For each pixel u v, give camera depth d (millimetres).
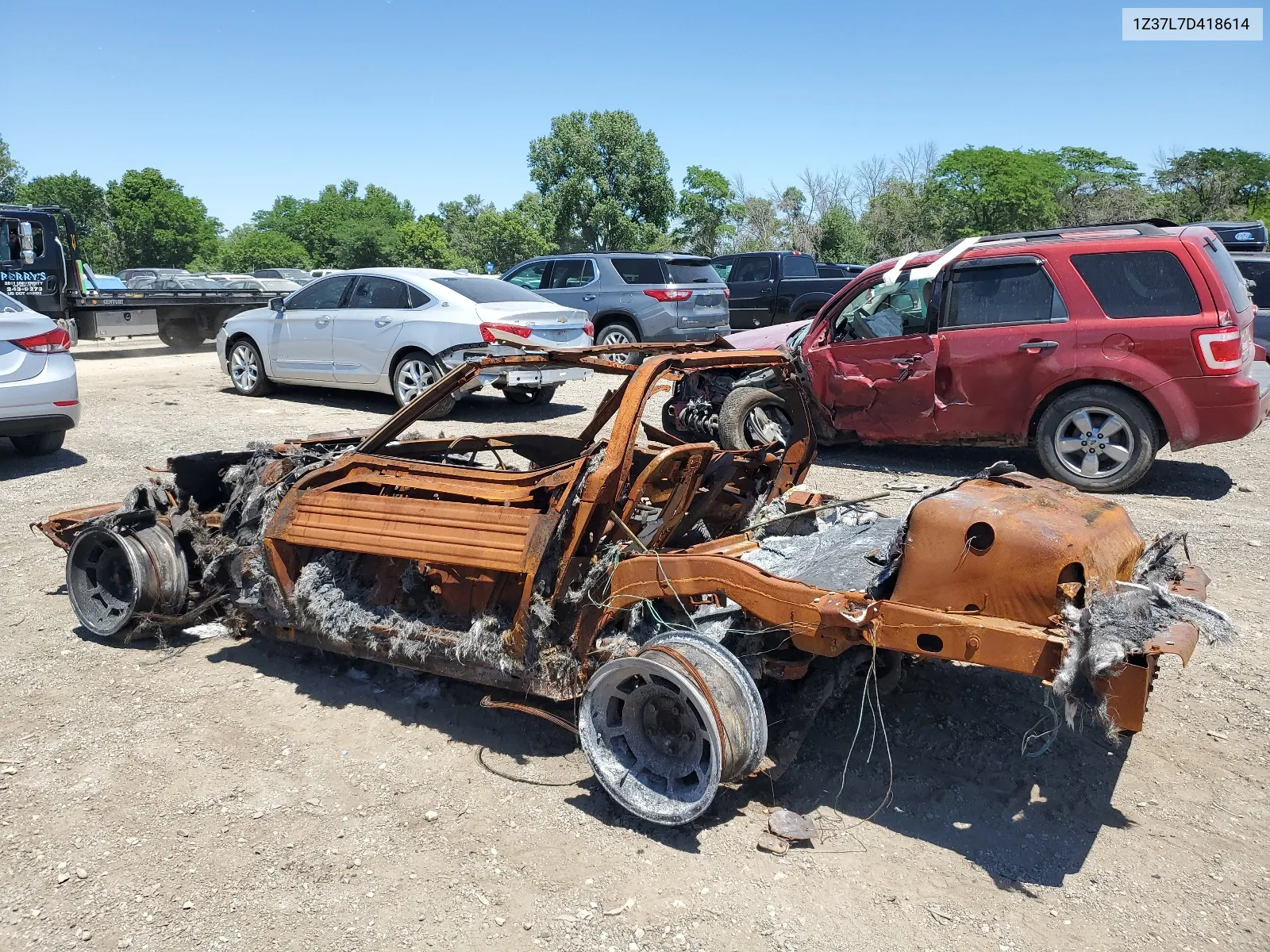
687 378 8328
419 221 64188
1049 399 7930
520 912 2967
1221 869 3154
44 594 5691
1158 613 2945
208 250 67438
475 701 4320
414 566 4129
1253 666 4609
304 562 4434
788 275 19203
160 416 11133
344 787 3662
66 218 17438
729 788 3611
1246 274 11125
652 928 2889
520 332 10695
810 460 5023
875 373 8547
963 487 3430
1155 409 7496
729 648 3732
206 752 3914
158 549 4730
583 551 3816
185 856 3244
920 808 3500
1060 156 54094
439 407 4848
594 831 3371
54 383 8250
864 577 3734
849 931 2869
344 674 4637
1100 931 2869
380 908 2990
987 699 4309
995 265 7961
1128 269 7480
